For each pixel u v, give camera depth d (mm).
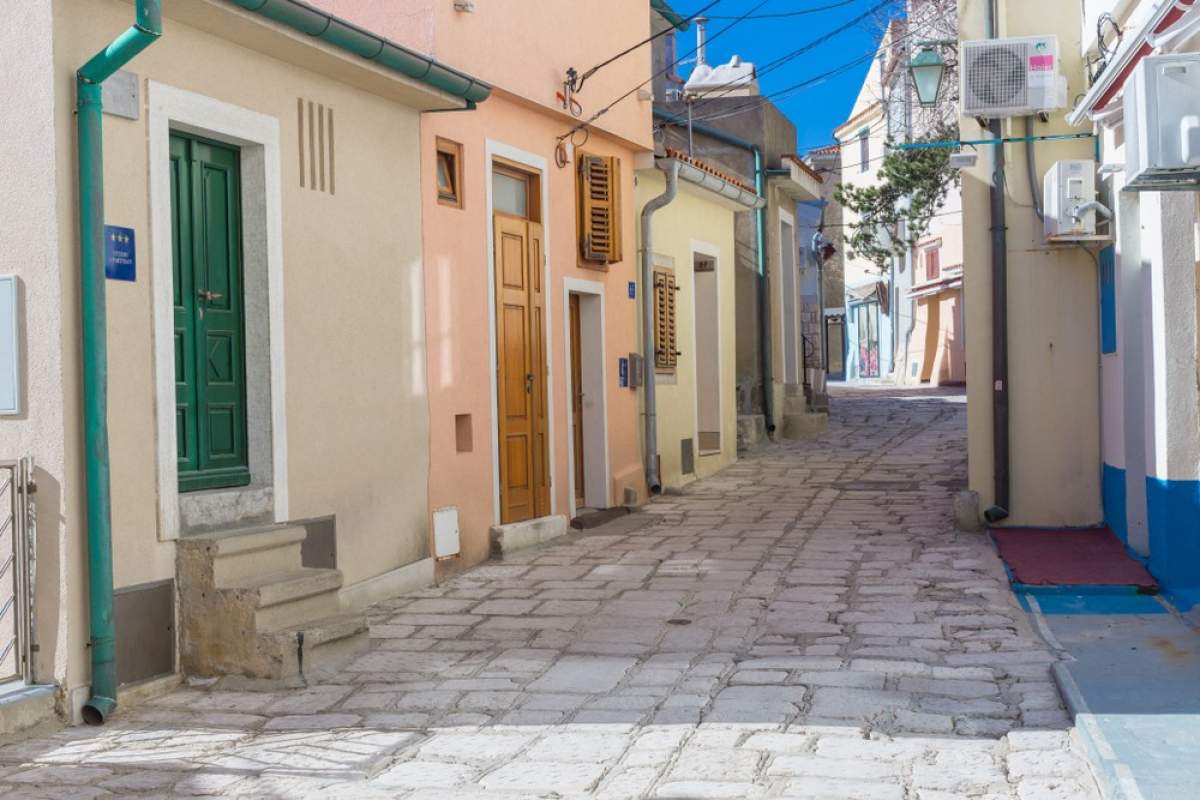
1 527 6395
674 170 14055
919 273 35500
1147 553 9422
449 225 10234
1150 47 7637
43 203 6270
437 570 9883
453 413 10227
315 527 8328
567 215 12383
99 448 6316
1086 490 10898
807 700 6219
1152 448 8719
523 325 11461
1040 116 10836
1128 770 4852
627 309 13766
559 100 12000
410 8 10031
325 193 8547
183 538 7043
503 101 11164
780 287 19750
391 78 8727
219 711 6445
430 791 5090
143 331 6801
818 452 17625
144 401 6797
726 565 9938
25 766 5566
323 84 8547
